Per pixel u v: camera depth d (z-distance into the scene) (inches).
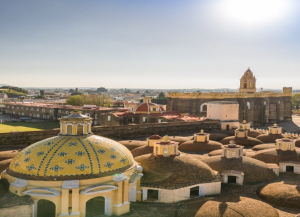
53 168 997.2
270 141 2559.1
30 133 2260.1
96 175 1020.5
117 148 1160.2
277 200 1211.2
